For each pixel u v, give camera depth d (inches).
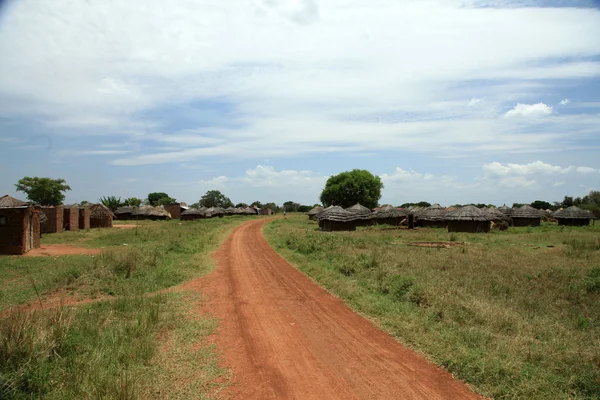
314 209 2972.4
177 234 1240.2
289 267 720.3
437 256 733.3
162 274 603.5
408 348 303.3
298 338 329.7
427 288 432.8
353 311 411.8
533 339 295.6
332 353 295.4
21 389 220.1
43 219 1334.9
